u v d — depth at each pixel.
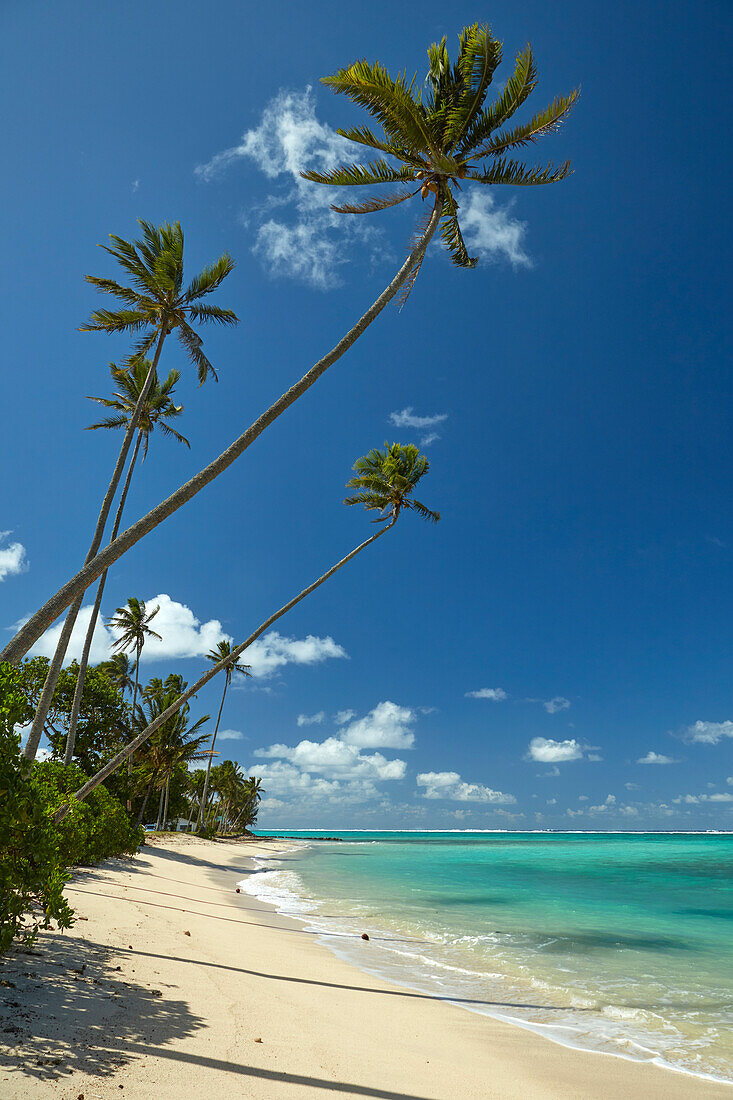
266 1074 4.88
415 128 11.50
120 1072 4.33
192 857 36.44
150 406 24.83
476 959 12.05
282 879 30.17
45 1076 4.01
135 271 18.38
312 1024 6.64
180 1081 4.39
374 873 34.84
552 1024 8.03
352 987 9.05
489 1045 6.93
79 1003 5.70
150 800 56.12
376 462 26.64
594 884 28.94
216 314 19.45
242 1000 7.09
